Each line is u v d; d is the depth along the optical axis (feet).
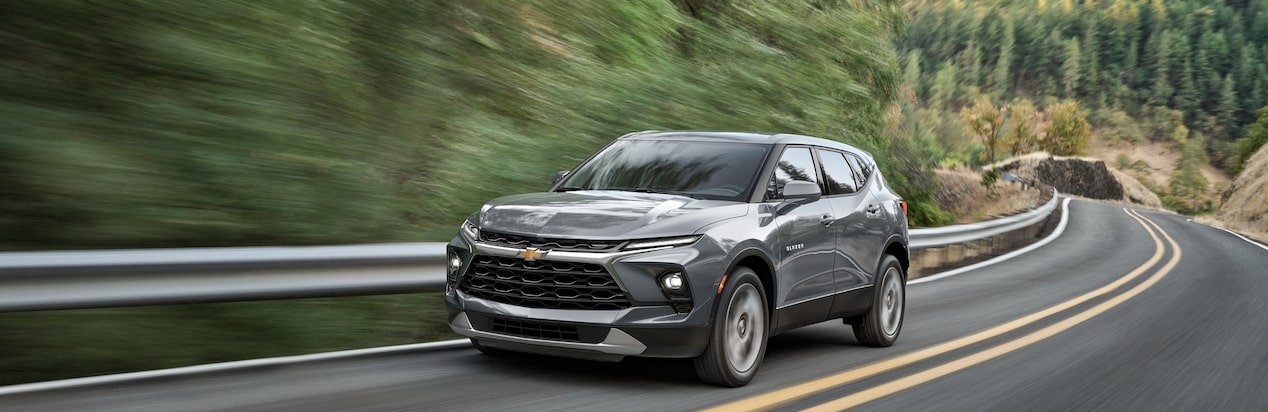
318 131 34.17
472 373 19.84
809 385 20.47
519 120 45.27
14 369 19.57
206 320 23.52
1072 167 345.31
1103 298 41.27
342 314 25.80
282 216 28.37
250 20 37.24
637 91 54.13
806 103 65.92
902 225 27.30
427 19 45.27
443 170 37.55
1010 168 327.06
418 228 32.65
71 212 24.82
